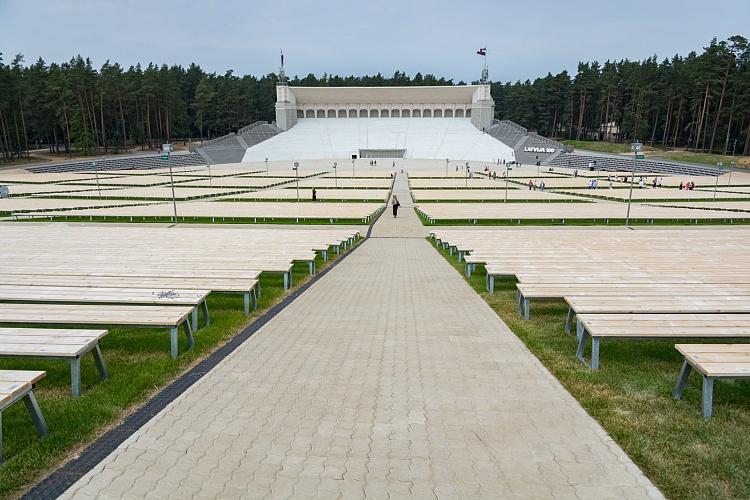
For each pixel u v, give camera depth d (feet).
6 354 17.10
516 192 164.14
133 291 27.17
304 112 385.91
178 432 14.55
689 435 14.23
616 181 200.64
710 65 269.64
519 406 16.34
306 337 24.68
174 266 36.94
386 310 30.58
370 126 369.50
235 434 14.42
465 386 18.12
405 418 15.47
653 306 23.75
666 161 254.68
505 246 49.47
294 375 19.34
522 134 334.85
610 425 14.83
